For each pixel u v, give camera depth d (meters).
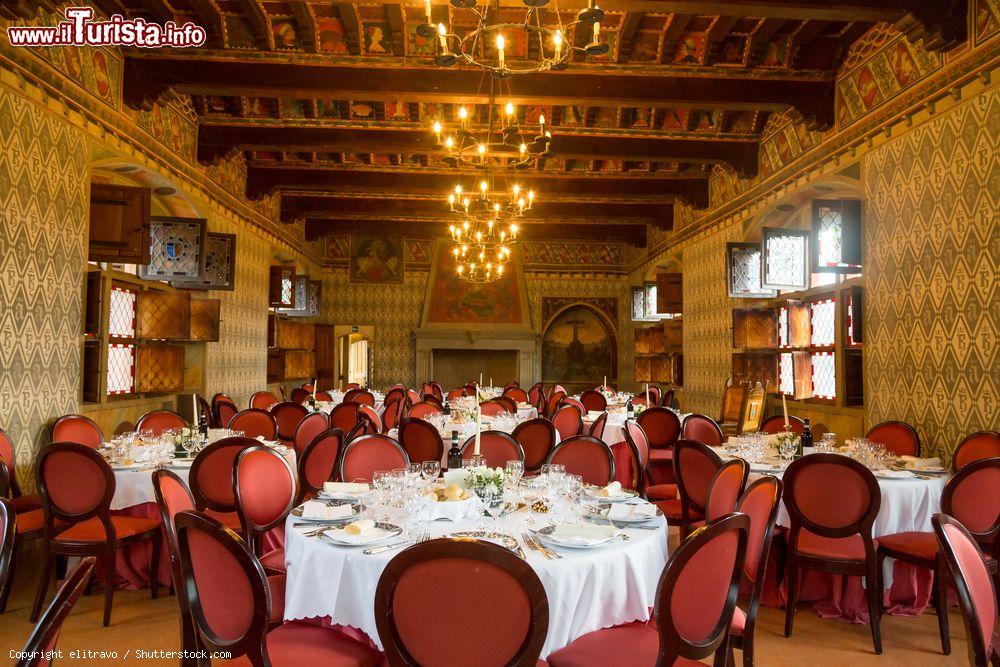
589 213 14.70
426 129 9.66
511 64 7.80
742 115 9.84
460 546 1.96
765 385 10.06
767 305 10.52
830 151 8.00
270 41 7.40
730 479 3.71
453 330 17.83
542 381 18.80
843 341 8.17
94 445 5.92
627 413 9.58
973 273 5.68
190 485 4.46
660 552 3.06
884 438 6.14
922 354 6.35
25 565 5.30
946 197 6.01
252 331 12.30
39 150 5.94
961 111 5.84
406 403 9.76
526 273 18.50
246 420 7.21
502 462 5.26
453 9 7.15
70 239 6.42
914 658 3.85
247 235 12.04
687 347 13.41
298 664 2.52
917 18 5.81
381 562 2.65
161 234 8.27
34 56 5.85
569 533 2.89
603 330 18.83
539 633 1.98
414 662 2.03
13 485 5.30
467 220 10.35
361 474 4.60
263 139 9.91
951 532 2.22
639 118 9.68
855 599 4.38
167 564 4.76
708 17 7.25
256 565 2.34
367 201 14.87
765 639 4.10
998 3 5.38
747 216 10.52
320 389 16.92
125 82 7.46
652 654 2.58
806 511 4.12
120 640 3.92
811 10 6.03
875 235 7.12
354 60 7.64
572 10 7.11
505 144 6.18
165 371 8.56
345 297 18.06
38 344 5.96
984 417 5.54
